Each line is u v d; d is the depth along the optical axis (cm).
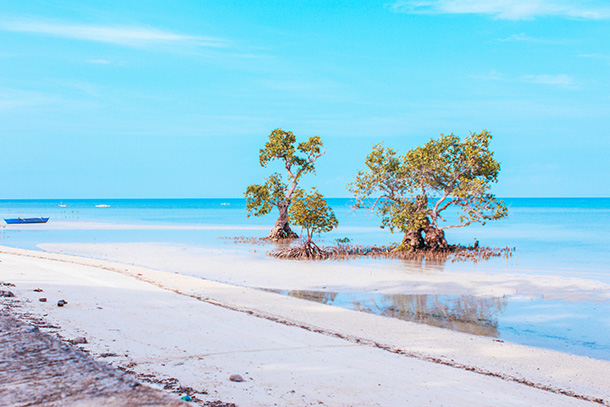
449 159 3731
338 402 724
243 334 1159
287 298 1855
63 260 2717
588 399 914
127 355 855
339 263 3059
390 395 787
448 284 2275
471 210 3588
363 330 1387
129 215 11562
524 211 14900
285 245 4250
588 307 1797
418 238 3800
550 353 1239
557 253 3656
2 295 1339
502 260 3234
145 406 470
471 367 1072
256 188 4944
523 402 833
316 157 5066
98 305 1356
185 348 966
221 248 3900
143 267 2678
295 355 1002
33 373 574
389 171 3853
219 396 679
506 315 1670
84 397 491
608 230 6278
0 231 5559
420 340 1312
